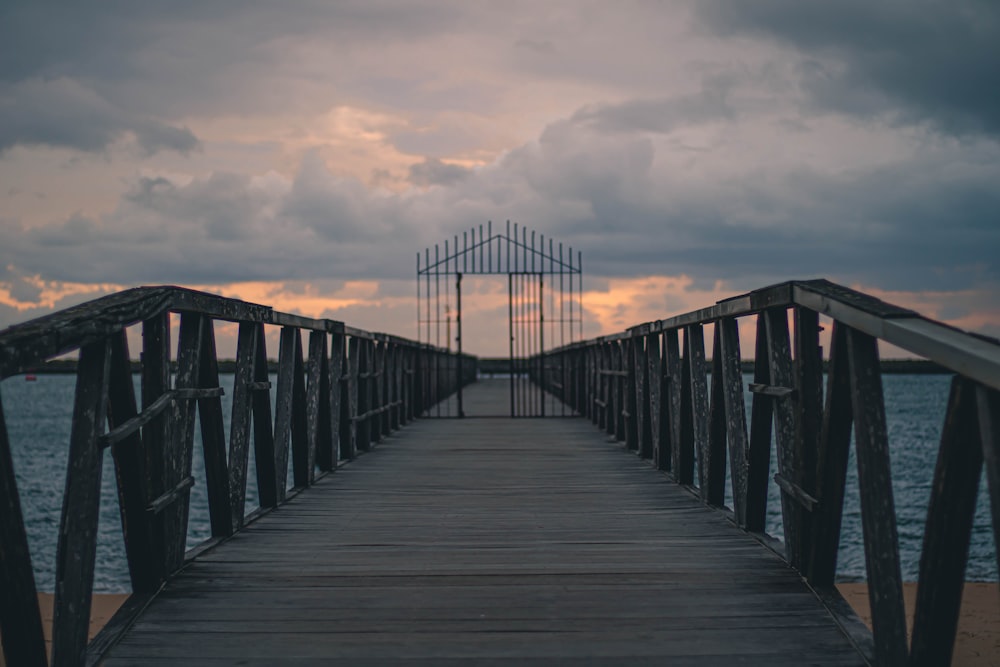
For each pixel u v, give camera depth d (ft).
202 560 11.73
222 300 12.20
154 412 9.66
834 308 8.32
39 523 73.87
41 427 171.83
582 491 17.84
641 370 24.25
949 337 6.17
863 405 7.84
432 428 33.83
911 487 83.51
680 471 18.54
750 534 13.34
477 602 9.91
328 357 21.12
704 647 8.55
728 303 13.39
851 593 27.09
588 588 10.44
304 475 18.37
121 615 9.24
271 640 8.75
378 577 10.93
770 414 12.94
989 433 5.44
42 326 6.67
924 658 6.68
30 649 6.57
